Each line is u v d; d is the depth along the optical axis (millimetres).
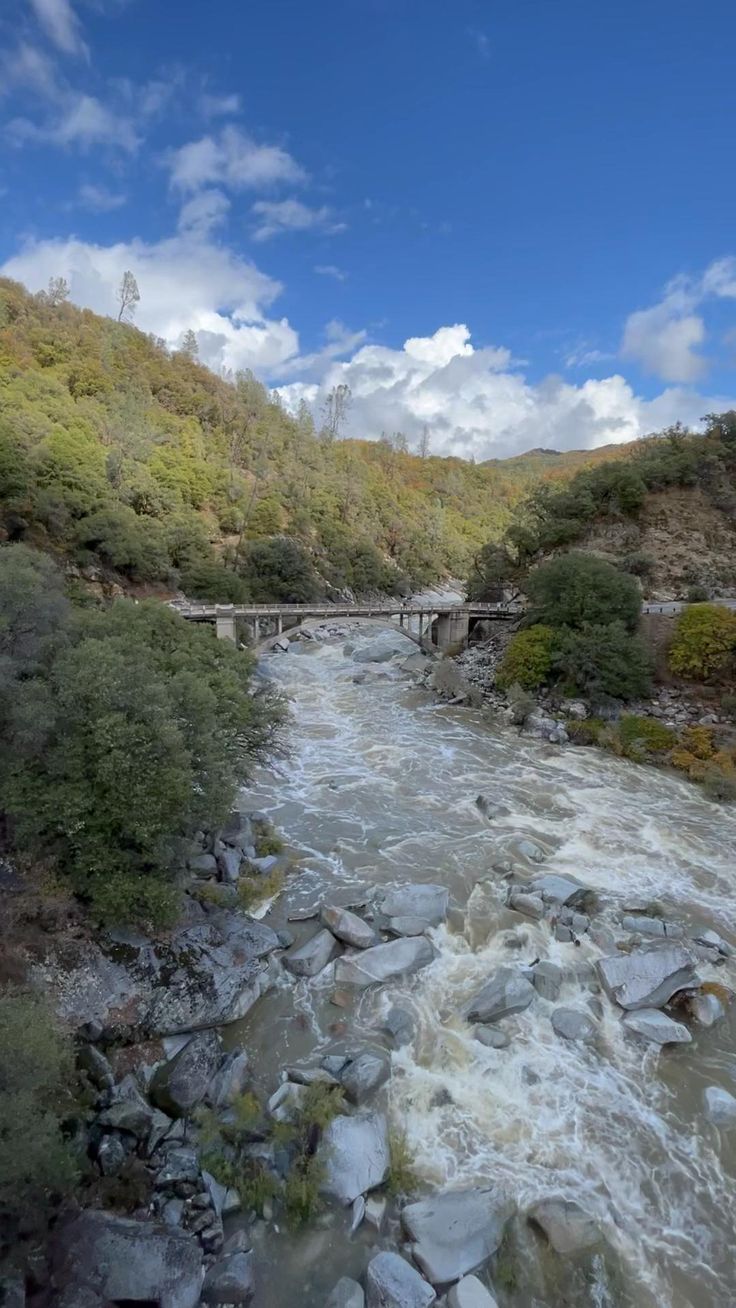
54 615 21562
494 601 69438
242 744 24656
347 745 37750
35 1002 12953
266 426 131875
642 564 58562
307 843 25188
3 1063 10078
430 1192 12164
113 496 69062
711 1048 15875
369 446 193625
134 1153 12398
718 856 25766
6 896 15805
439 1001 16953
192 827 19500
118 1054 14297
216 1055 14695
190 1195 11648
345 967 17609
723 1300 10695
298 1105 13492
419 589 117688
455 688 48312
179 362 131750
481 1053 15312
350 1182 11898
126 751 16422
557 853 25406
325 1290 10547
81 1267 10117
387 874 23078
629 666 42156
